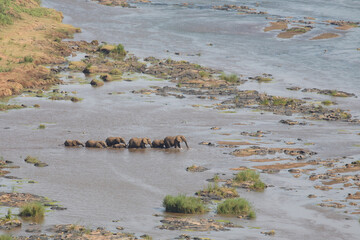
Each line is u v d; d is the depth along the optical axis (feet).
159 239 200.85
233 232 212.43
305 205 252.01
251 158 332.39
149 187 275.18
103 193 263.49
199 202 248.32
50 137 375.04
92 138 374.63
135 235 205.05
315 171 307.37
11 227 209.77
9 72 556.10
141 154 339.98
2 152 333.83
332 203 254.27
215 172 303.07
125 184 279.08
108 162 319.88
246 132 398.83
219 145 362.53
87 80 579.07
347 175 299.58
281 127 419.95
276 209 246.06
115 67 642.63
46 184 274.77
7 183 272.92
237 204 241.14
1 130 388.16
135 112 456.45
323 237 212.02
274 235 211.20
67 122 418.31
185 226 217.36
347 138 388.78
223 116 452.35
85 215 230.07
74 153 338.54
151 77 606.14
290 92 553.23
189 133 394.73
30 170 298.76
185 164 318.45
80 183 278.67
